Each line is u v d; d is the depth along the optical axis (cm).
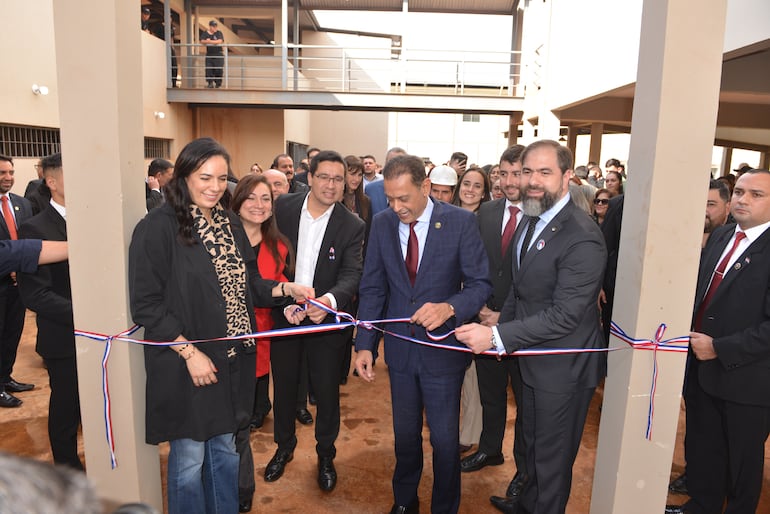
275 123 1380
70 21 172
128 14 180
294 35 1466
